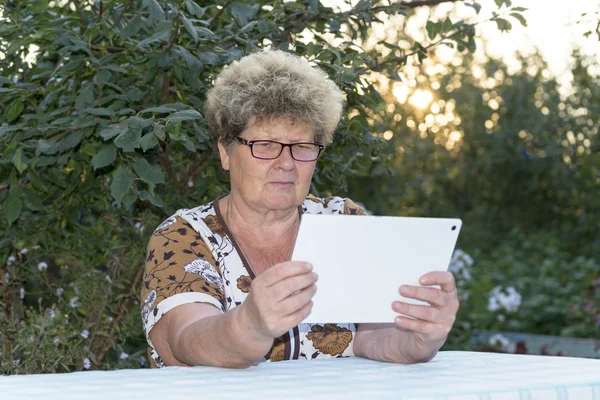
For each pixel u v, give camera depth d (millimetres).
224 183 3102
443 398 1353
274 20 2830
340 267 1552
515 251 10062
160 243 1969
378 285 1603
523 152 9992
